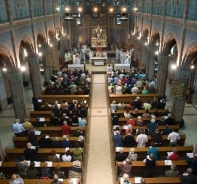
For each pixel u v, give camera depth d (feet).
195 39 40.32
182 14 46.16
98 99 67.15
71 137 40.19
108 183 35.42
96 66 101.04
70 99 58.59
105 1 111.14
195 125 52.49
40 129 42.91
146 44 81.87
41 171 32.32
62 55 102.17
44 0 69.21
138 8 92.99
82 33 119.34
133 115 47.67
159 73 62.18
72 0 106.63
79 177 30.27
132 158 33.83
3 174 32.55
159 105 51.93
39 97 58.70
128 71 85.46
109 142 45.85
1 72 61.26
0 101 60.39
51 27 79.87
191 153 34.81
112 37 121.90
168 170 31.86
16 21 46.83
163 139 39.32
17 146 41.04
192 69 60.90
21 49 73.00
